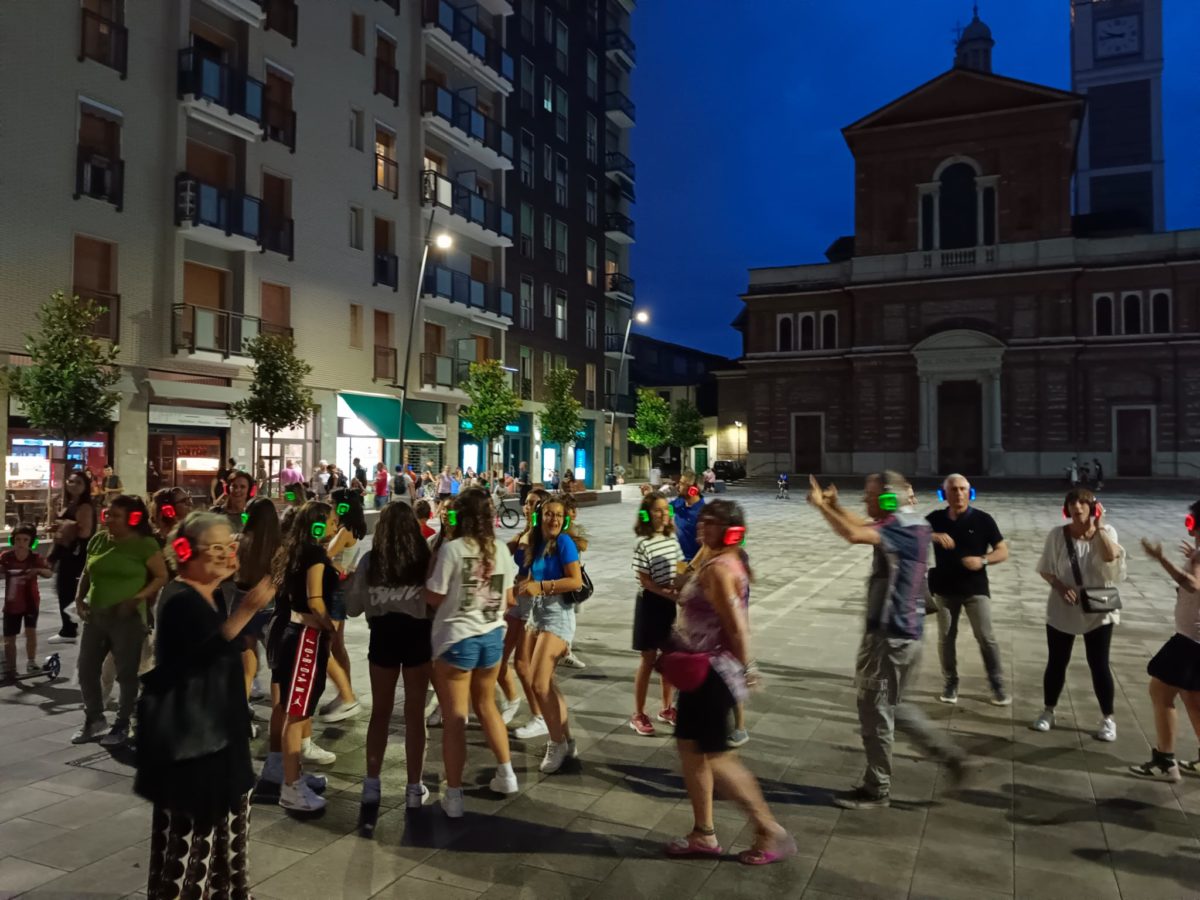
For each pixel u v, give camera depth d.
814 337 49.75
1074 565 5.94
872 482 5.06
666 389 65.25
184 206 20.45
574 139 44.00
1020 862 4.14
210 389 21.41
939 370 44.97
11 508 17.23
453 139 31.81
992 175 45.53
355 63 27.03
